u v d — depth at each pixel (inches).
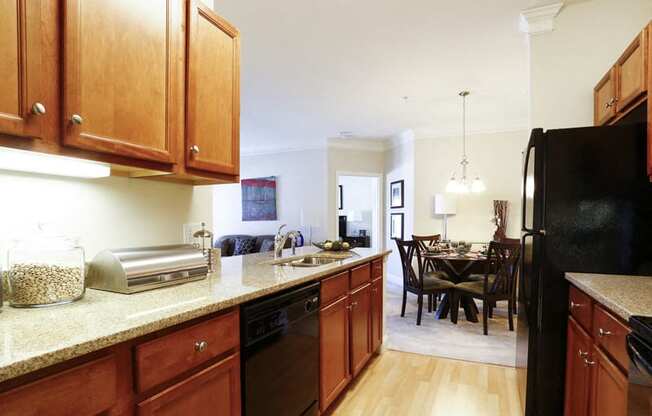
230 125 65.1
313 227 253.9
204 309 43.3
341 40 109.7
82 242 55.4
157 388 38.3
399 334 138.6
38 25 36.3
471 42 110.8
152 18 49.6
